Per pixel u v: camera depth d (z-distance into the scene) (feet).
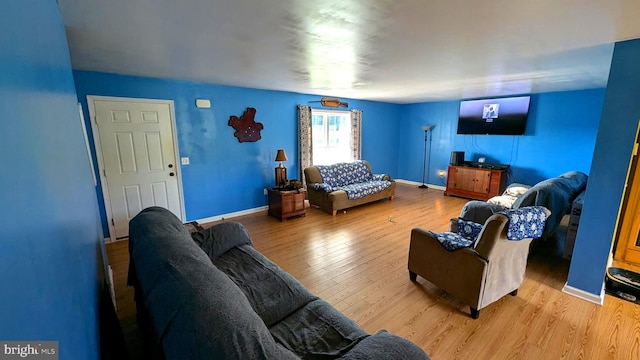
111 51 7.93
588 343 6.37
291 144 17.29
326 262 10.28
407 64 9.53
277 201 14.88
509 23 5.86
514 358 5.98
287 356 3.04
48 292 1.72
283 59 8.89
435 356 6.06
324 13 5.38
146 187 12.51
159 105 12.37
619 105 7.02
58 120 2.95
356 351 3.65
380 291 8.45
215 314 3.04
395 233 13.07
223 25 6.00
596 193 7.54
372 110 21.99
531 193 10.08
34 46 2.10
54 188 2.25
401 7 5.10
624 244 10.05
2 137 1.23
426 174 23.32
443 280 7.84
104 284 6.21
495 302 7.89
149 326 3.83
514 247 7.42
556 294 8.24
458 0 4.83
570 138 15.98
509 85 14.03
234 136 14.87
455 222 9.95
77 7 5.02
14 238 1.25
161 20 5.72
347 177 18.43
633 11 5.17
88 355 2.76
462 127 20.12
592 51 7.88
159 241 4.82
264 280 6.30
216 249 7.37
